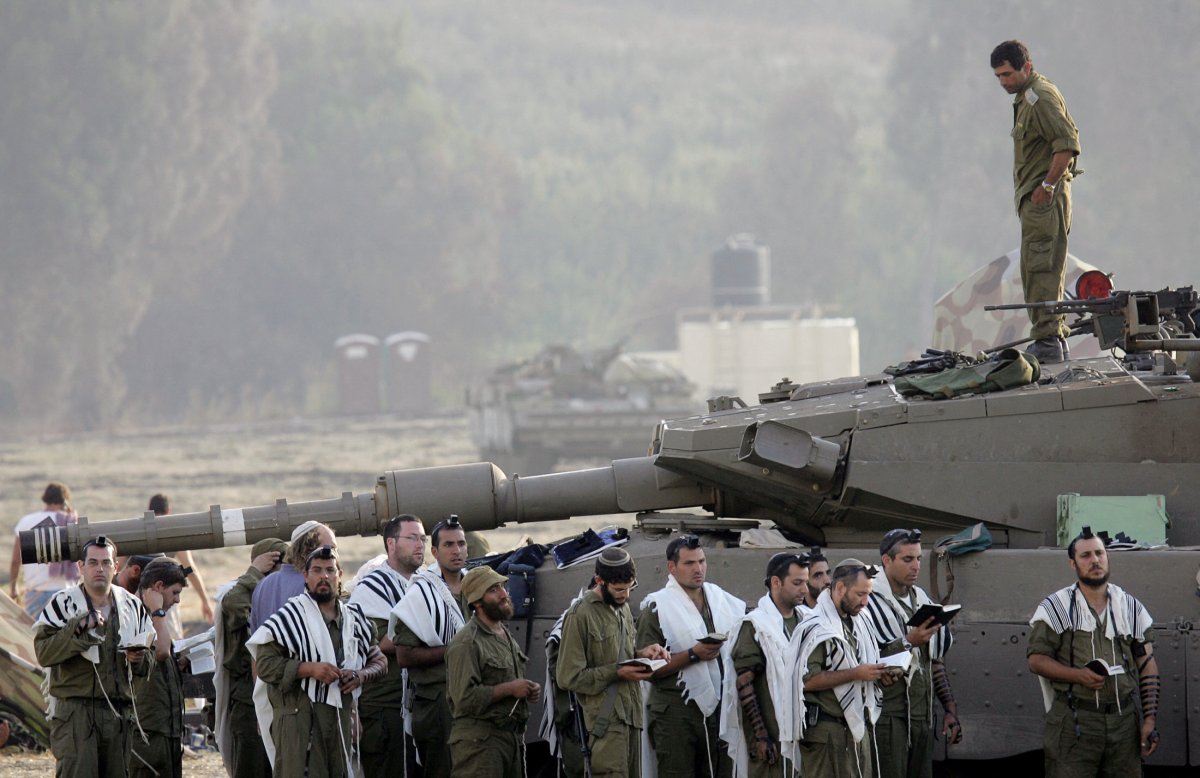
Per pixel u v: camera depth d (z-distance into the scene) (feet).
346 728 123.85
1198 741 124.06
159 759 134.21
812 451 132.77
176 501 497.05
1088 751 119.24
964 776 133.69
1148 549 127.95
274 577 129.59
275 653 121.49
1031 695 127.13
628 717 121.19
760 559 134.51
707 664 125.18
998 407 136.56
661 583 136.56
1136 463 134.82
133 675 129.59
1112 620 119.34
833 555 135.44
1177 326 149.18
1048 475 134.92
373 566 142.00
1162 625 125.08
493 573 122.31
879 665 113.80
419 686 130.62
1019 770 133.18
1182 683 124.47
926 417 136.87
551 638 126.31
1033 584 128.16
